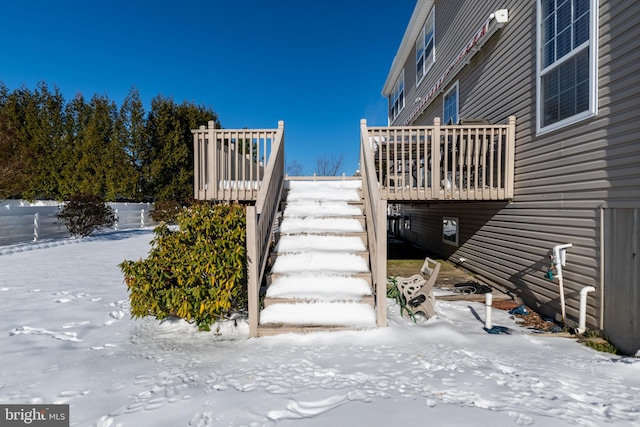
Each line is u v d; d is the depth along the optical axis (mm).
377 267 3049
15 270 6086
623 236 2936
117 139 18406
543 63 4164
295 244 3969
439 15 8836
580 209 3475
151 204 17422
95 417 1760
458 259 7332
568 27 3701
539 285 4223
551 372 2270
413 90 11711
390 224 15711
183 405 1851
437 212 9008
